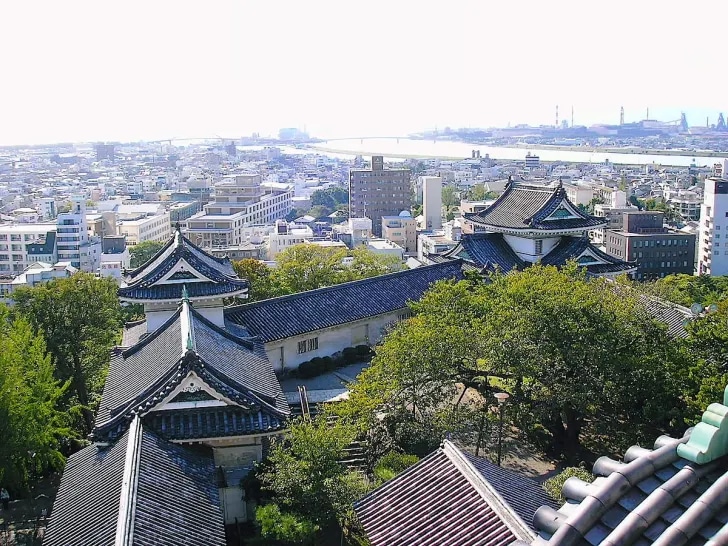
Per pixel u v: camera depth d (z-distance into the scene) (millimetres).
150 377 34531
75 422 51031
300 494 29078
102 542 23156
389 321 57094
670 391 36250
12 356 36000
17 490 37812
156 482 26625
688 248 138625
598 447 40438
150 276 45812
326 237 165375
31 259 159250
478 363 40875
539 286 39875
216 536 25188
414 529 24438
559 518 10734
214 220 176125
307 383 49969
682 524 9195
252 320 50000
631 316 39844
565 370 37125
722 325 40375
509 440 41094
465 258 63281
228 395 31594
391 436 36812
